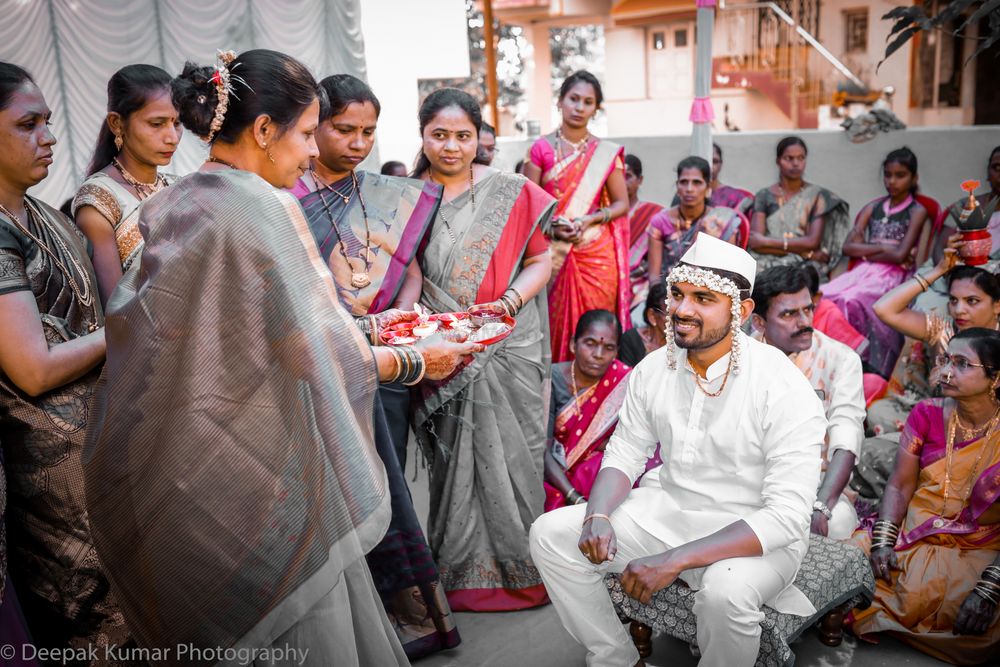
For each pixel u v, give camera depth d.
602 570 2.55
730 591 2.24
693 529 2.53
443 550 3.26
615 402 3.54
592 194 4.52
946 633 2.66
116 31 6.32
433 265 3.17
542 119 14.96
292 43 6.36
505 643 2.97
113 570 1.99
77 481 2.12
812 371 3.13
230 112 1.93
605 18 13.87
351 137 2.81
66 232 2.26
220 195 1.87
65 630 2.18
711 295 2.36
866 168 5.89
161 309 1.87
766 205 5.88
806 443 2.37
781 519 2.32
